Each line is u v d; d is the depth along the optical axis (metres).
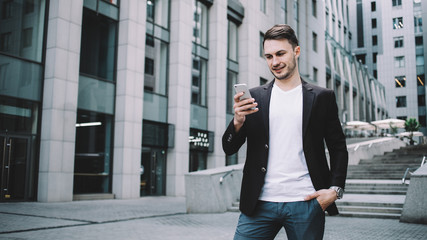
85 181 15.57
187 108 20.20
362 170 17.48
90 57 16.27
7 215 9.28
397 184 13.10
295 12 32.88
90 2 15.98
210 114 22.48
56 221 8.48
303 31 33.66
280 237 6.92
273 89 2.33
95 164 16.05
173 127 19.30
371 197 12.00
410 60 70.31
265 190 2.20
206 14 23.28
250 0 25.92
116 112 16.77
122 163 16.23
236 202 12.26
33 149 13.80
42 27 14.47
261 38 27.17
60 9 14.38
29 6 14.12
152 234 7.11
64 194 13.96
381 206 10.30
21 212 10.02
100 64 16.67
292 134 2.22
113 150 16.58
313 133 2.21
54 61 14.12
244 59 25.27
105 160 16.53
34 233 6.89
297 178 2.17
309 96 2.24
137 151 16.91
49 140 13.73
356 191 13.50
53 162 13.72
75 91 14.70
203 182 11.16
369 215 9.86
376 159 19.53
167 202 14.70
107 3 16.80
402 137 42.06
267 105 2.28
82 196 14.89
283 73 2.22
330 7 45.00
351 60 49.94
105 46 16.97
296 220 2.11
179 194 19.16
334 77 40.81
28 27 14.00
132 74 17.05
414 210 8.79
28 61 13.78
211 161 22.08
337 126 2.28
